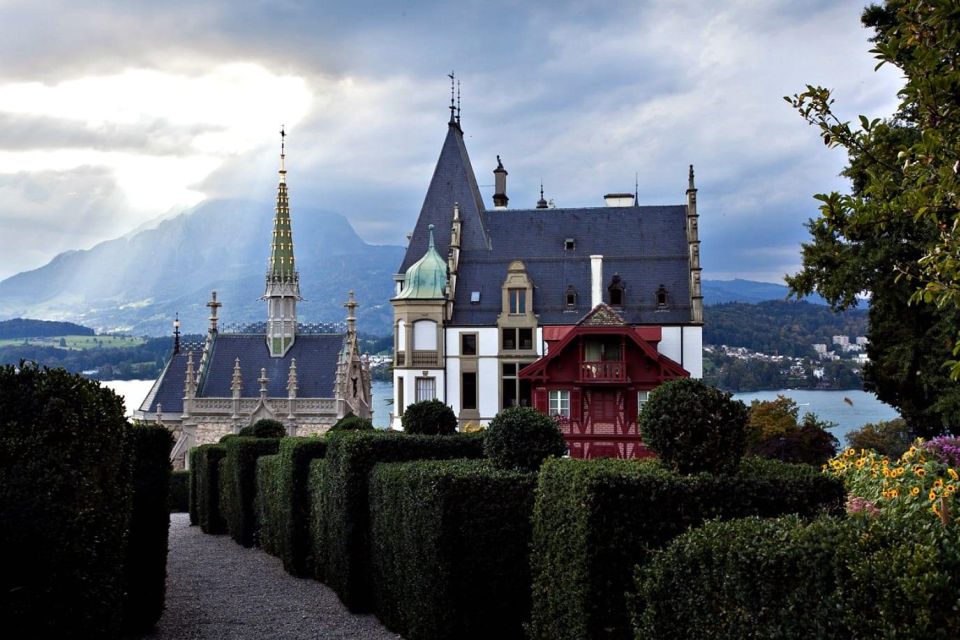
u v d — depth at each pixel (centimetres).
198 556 4122
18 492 1677
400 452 2841
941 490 1700
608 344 5653
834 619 1146
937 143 1617
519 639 2183
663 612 1472
